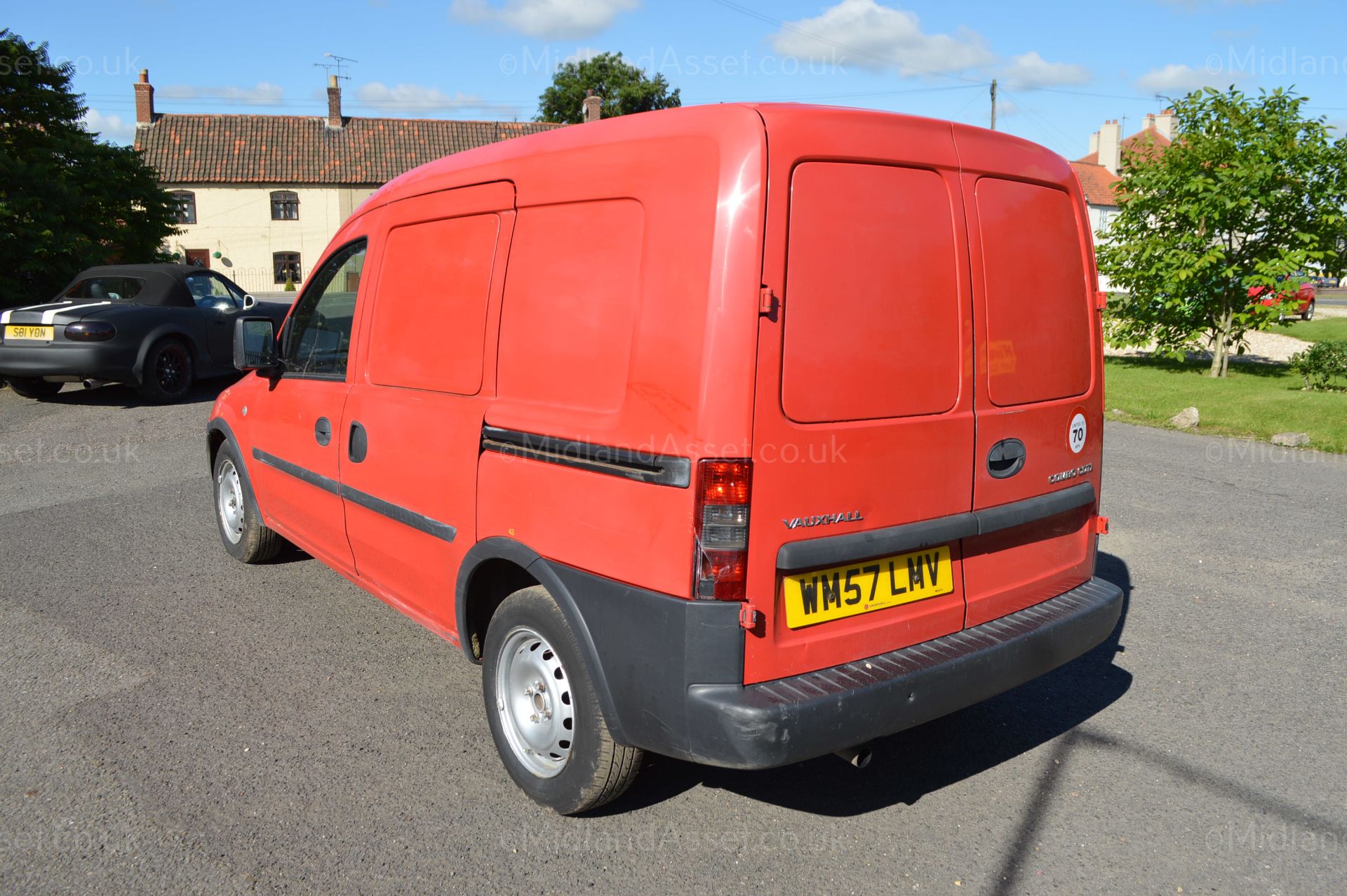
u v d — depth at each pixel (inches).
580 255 112.3
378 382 152.2
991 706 153.9
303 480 178.5
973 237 116.9
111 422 399.2
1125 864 111.7
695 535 98.2
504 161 126.7
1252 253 572.7
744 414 97.1
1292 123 540.4
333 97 1913.1
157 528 250.7
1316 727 145.3
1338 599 199.2
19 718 145.4
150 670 163.5
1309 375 519.5
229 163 1823.3
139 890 105.2
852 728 102.9
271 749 136.9
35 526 252.7
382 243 154.8
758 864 111.8
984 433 119.1
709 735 99.6
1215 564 221.8
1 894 104.1
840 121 103.7
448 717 147.6
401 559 149.3
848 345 104.3
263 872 108.6
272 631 181.3
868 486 107.2
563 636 114.2
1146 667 167.2
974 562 122.0
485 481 125.2
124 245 689.6
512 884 107.3
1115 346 637.3
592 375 109.7
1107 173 2098.9
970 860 113.0
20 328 410.9
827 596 106.6
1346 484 300.0
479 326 128.0
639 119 109.8
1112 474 314.0
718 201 97.9
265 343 182.2
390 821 119.4
